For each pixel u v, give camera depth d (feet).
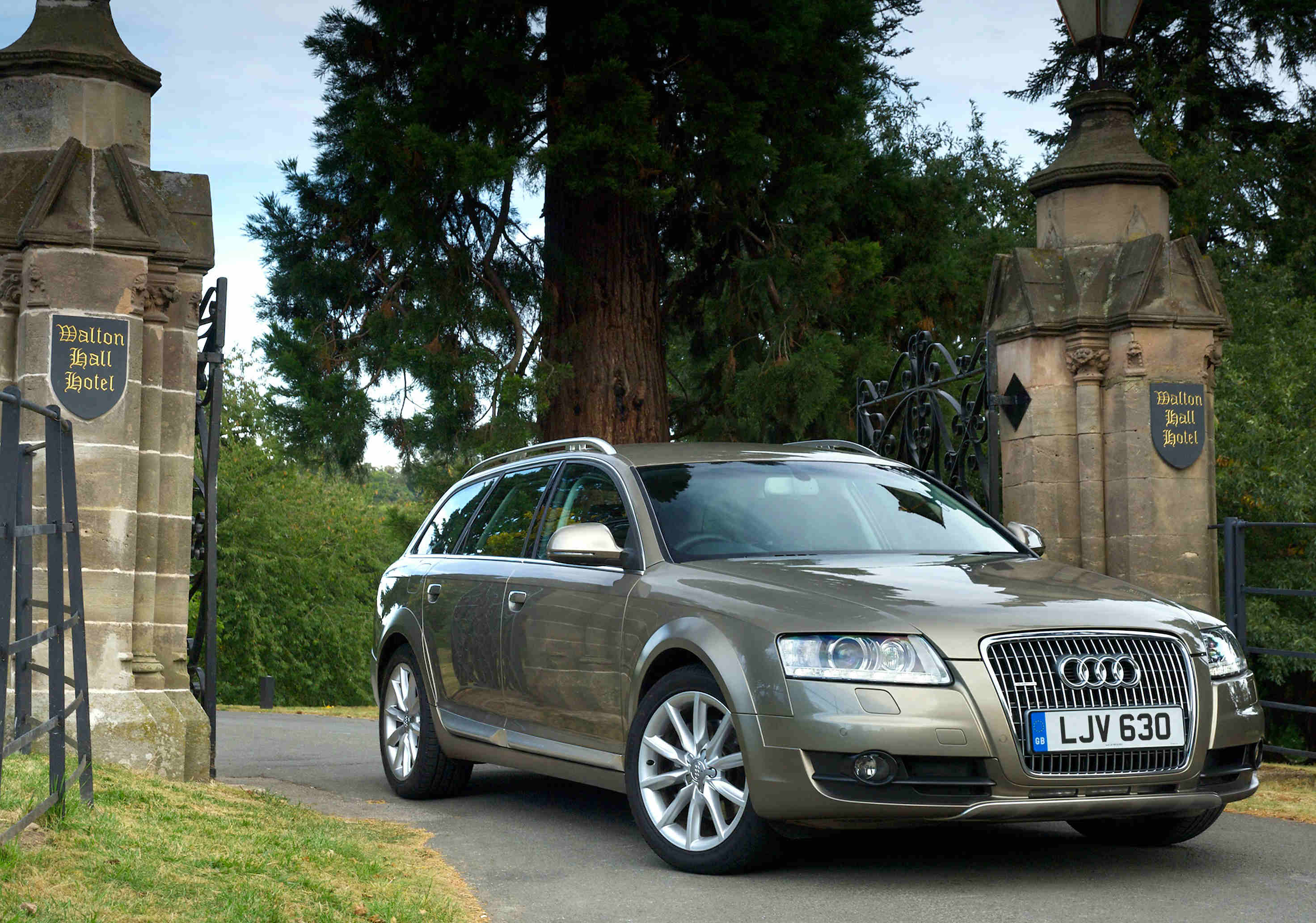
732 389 68.39
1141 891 15.69
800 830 15.99
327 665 153.17
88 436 23.29
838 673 15.44
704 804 17.02
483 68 50.88
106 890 13.04
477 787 25.80
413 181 51.98
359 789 26.55
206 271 25.35
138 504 24.25
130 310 23.73
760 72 53.52
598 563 19.12
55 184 23.44
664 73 54.65
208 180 25.94
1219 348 30.42
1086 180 31.45
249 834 17.62
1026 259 31.48
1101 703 15.61
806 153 59.16
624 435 56.39
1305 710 27.30
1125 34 33.24
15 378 24.13
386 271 58.75
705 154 54.44
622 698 18.40
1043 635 15.70
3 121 24.81
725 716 16.40
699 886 16.11
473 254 55.26
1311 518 59.57
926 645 15.44
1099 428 30.42
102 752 22.70
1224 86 108.88
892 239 74.43
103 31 25.31
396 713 25.25
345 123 57.72
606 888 16.12
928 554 19.33
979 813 15.10
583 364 56.54
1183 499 29.63
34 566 23.17
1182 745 15.88
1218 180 89.04
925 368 34.42
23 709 19.20
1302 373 64.28
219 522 144.46
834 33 57.57
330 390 55.52
